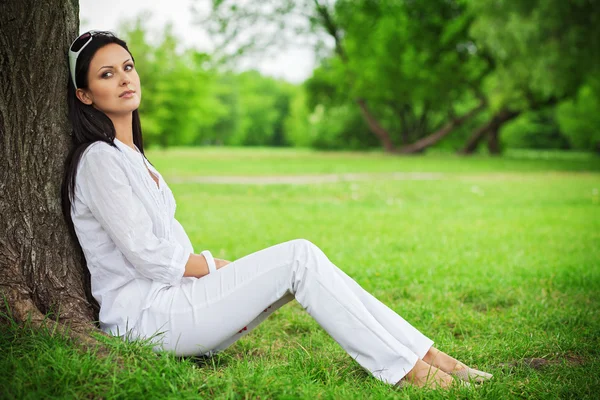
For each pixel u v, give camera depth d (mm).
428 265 4984
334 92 39094
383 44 29859
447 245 5969
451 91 31500
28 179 2547
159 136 34750
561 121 43344
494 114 31719
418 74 29938
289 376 2377
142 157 2615
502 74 22938
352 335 2348
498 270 4797
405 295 4141
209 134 68062
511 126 48906
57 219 2598
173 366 2232
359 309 2359
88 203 2379
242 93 69750
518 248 5887
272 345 3117
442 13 31047
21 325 2414
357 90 31984
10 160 2523
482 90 31188
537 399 2328
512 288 4281
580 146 43812
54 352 2215
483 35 20000
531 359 2857
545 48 17547
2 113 2504
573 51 17328
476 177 16172
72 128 2646
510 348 2945
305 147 64000
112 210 2324
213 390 2168
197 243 6062
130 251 2328
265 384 2209
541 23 17078
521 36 17453
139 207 2367
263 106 75562
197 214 8312
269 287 2393
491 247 5938
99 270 2445
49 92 2564
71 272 2641
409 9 31391
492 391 2283
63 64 2598
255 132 75938
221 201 10125
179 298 2396
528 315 3570
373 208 9336
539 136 49406
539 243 6168
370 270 4734
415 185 13352
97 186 2344
